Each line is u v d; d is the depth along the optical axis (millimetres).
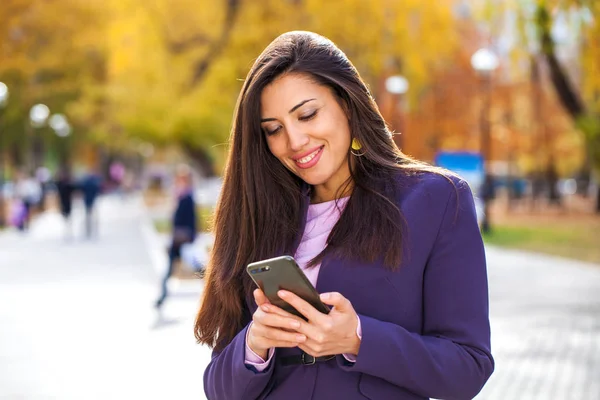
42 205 59812
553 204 54156
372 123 3012
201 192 42781
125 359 11195
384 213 2873
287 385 2920
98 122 54594
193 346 12094
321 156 2969
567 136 52688
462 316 2836
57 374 10312
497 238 32281
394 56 31125
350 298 2871
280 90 2943
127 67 33688
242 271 3107
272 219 3084
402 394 2881
